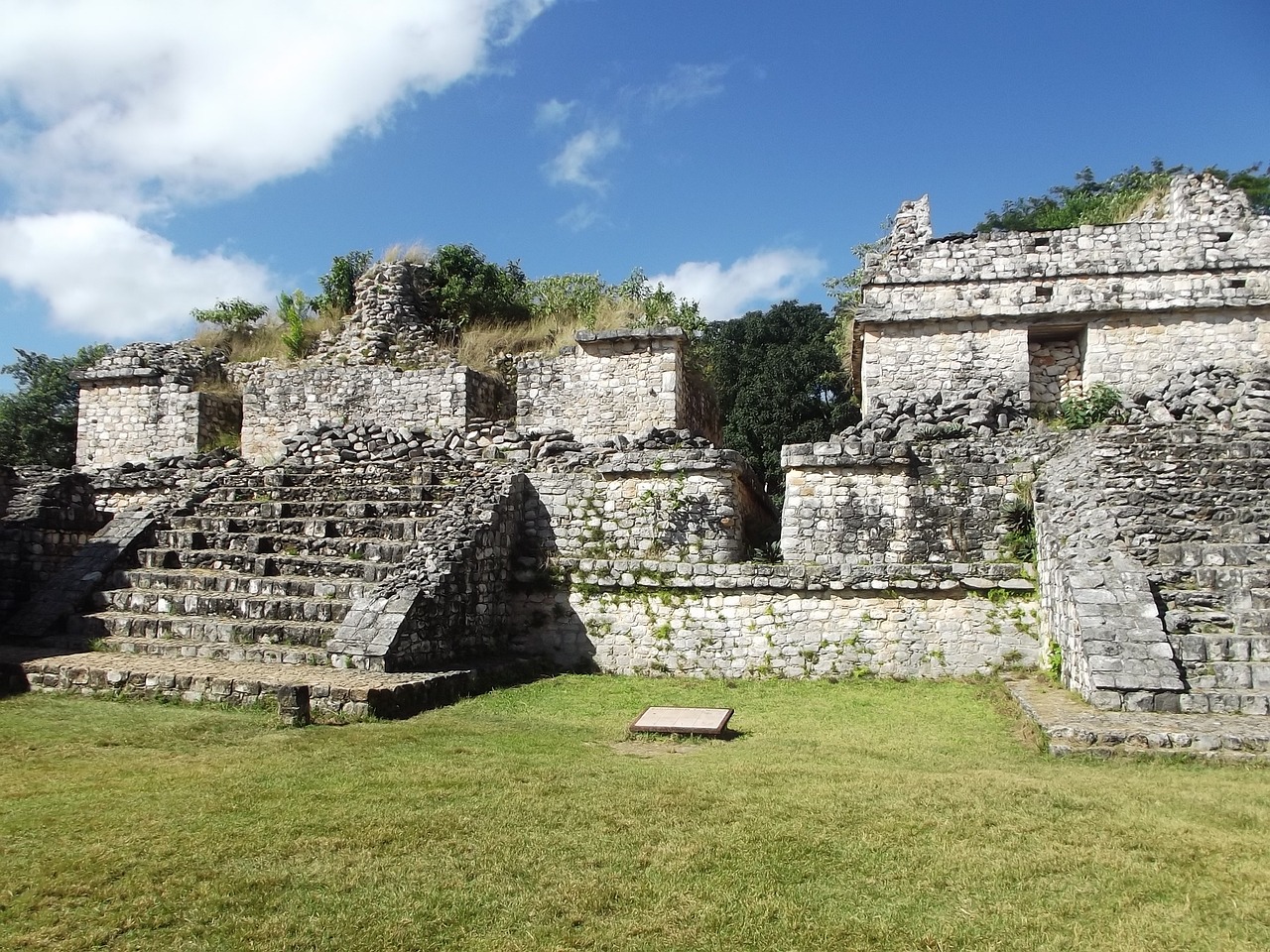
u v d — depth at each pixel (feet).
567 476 42.09
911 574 36.27
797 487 40.57
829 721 28.12
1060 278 49.93
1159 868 14.56
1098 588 28.30
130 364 63.31
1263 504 32.94
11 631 34.76
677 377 53.11
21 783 18.84
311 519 40.16
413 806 17.44
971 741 24.82
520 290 74.33
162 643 32.45
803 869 14.49
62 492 46.80
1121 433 37.22
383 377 56.49
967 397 48.26
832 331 87.51
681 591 38.40
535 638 39.50
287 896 13.42
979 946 12.03
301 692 24.39
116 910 12.94
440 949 11.91
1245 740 21.57
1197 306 48.44
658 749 23.36
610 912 12.96
